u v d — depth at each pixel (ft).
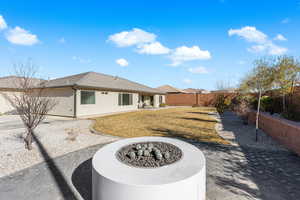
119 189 7.68
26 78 23.09
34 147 19.02
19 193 10.02
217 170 13.25
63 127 30.63
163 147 12.90
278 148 18.67
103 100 51.70
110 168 9.11
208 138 22.95
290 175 12.33
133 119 40.78
